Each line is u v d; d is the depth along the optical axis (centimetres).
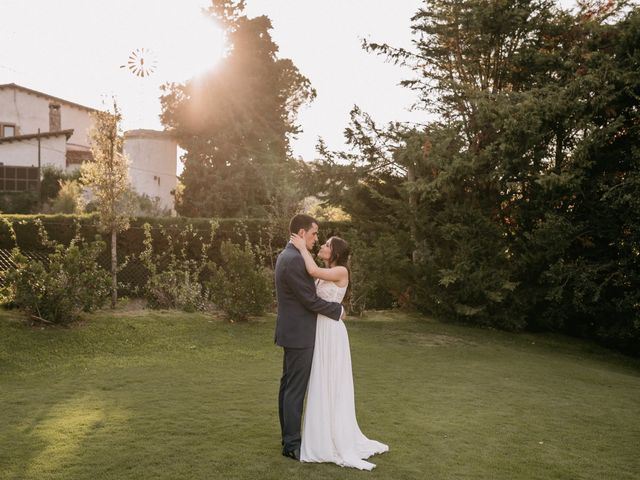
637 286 1448
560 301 1485
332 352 476
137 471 421
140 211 2622
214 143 3347
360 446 487
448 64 1711
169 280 1286
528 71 1625
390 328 1293
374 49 1680
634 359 1450
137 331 990
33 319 956
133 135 3662
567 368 1095
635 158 1414
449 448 517
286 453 467
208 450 473
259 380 757
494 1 1556
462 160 1427
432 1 1638
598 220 1482
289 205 1705
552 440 572
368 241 1633
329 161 1734
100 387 693
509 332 1491
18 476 406
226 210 3278
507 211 1586
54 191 3070
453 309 1459
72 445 475
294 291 467
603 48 1530
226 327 1083
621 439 601
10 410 581
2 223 1412
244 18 3562
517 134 1407
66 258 983
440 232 1530
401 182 1722
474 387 812
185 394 668
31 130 4034
